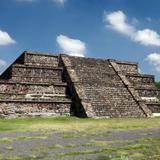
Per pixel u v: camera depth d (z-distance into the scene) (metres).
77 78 35.66
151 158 12.34
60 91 35.00
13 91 32.53
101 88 36.16
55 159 12.07
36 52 38.16
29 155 12.75
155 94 42.06
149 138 18.17
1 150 13.75
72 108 33.38
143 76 43.91
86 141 16.77
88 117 30.56
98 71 39.69
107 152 13.59
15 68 34.50
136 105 35.50
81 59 40.91
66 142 16.31
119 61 44.38
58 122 27.03
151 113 34.66
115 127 23.73
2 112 29.69
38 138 17.52
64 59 38.88
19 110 30.52
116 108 33.72
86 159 12.05
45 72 36.28
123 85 38.59
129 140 17.36
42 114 31.52
